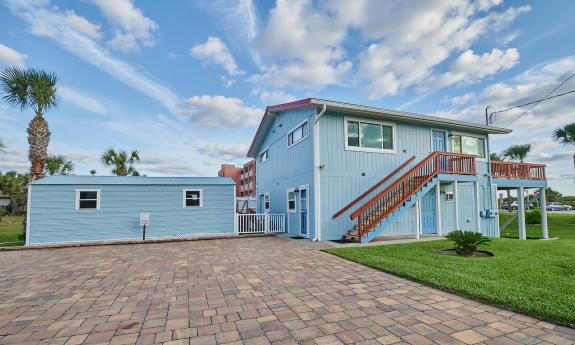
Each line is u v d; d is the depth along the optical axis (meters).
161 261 6.90
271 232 12.83
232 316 3.38
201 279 5.14
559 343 2.64
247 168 49.69
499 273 4.97
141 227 11.62
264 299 3.98
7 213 36.12
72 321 3.29
